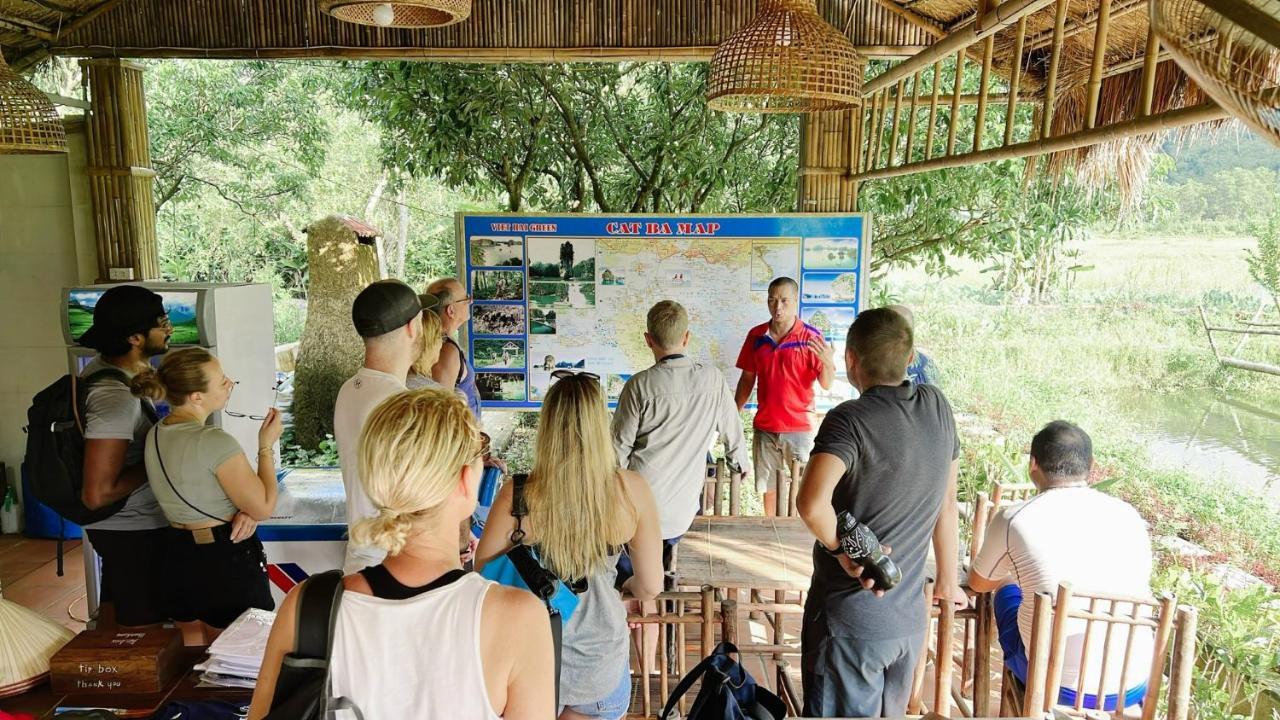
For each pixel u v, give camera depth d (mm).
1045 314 10094
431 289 4031
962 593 2830
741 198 8219
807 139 5406
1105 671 2479
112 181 5297
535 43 5215
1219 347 9086
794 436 5031
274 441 2889
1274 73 686
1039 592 2436
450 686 1239
